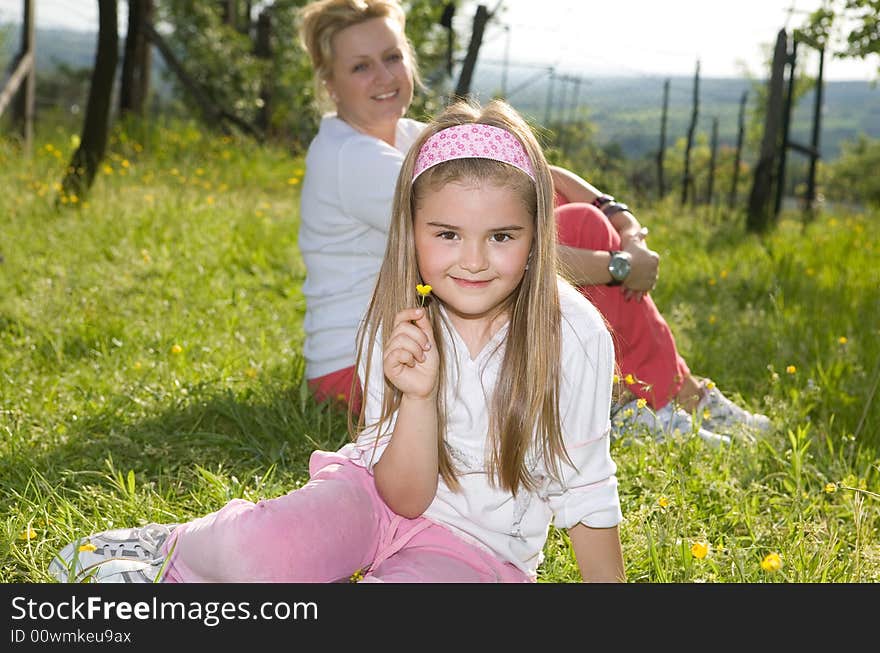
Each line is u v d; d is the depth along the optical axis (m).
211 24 17.70
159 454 3.17
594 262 3.31
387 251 2.17
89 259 6.05
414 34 15.12
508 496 2.16
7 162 9.48
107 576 2.16
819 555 2.49
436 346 2.08
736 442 3.26
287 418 3.44
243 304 5.13
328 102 3.96
